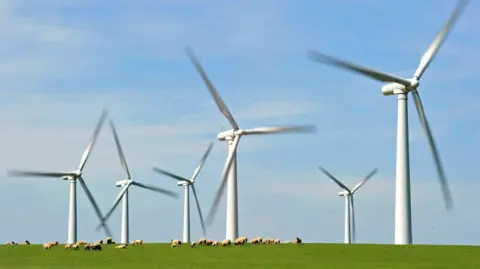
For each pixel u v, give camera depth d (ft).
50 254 435.53
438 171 469.16
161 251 443.73
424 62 481.05
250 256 409.08
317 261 383.04
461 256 393.91
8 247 492.13
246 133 574.15
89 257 416.05
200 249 450.30
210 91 565.12
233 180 583.17
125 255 424.05
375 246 440.04
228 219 585.63
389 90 480.23
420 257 392.06
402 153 476.95
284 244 467.93
